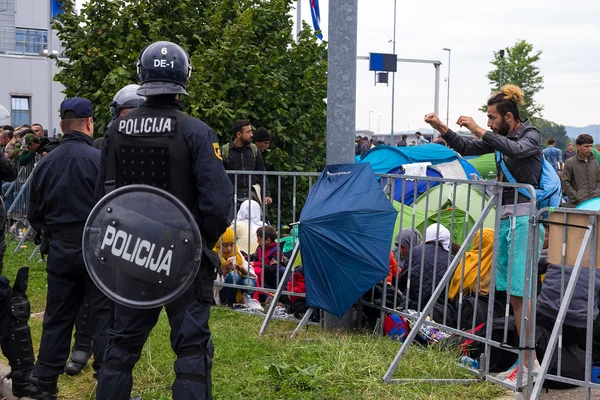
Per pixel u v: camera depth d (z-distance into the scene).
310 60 11.48
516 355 5.36
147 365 5.16
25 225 11.54
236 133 8.92
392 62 23.53
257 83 10.65
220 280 7.51
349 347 5.46
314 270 5.90
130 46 10.34
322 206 5.96
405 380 4.93
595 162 12.65
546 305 5.36
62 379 5.19
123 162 3.62
